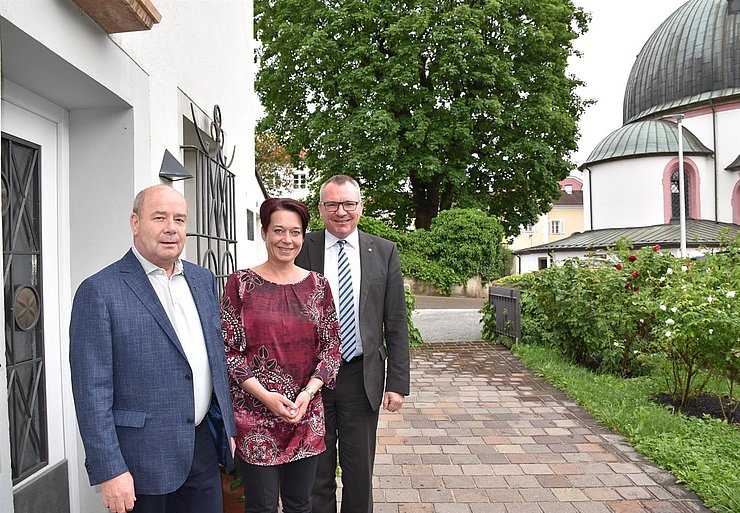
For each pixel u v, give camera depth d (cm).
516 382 711
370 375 298
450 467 425
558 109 2303
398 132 2270
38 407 290
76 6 260
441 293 2236
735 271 656
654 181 2977
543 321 868
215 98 549
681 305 535
